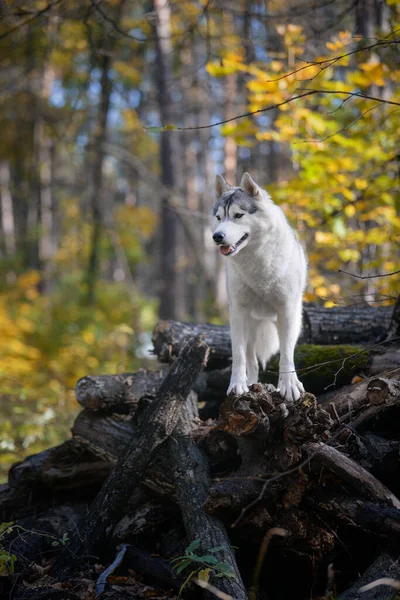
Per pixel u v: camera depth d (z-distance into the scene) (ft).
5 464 22.79
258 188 15.88
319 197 26.12
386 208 25.55
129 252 81.30
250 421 13.50
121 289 61.57
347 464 13.24
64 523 16.62
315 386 17.75
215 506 13.66
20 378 33.73
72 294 58.65
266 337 17.76
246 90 39.55
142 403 16.78
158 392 15.88
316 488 13.67
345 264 29.94
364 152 24.86
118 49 48.39
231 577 12.42
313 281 25.96
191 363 15.87
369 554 13.62
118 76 57.31
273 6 32.32
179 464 15.20
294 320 16.16
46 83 62.18
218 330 19.83
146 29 47.01
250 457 14.47
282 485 13.67
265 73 24.79
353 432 14.17
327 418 13.66
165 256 56.44
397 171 25.66
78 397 17.44
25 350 39.01
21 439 24.20
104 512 15.25
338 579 13.62
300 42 26.37
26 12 21.49
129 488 15.34
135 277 94.17
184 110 65.67
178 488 14.85
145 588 13.66
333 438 13.73
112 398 17.37
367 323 20.74
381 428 15.56
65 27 46.50
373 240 25.96
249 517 13.75
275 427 14.11
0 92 59.67
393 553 12.68
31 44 48.98
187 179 79.51
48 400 27.76
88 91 59.21
